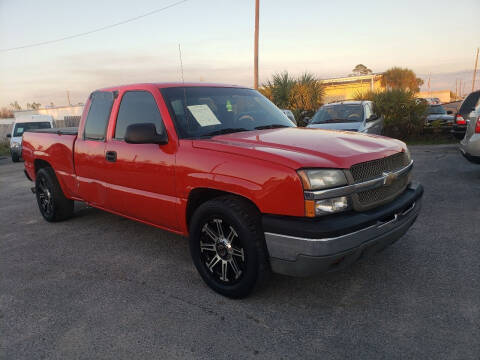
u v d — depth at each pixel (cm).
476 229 442
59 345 262
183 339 263
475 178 711
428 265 357
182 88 389
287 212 269
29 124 1708
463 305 287
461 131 1064
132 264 398
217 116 376
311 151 288
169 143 346
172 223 363
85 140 456
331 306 296
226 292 315
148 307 308
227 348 251
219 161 304
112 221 558
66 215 558
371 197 292
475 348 238
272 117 420
